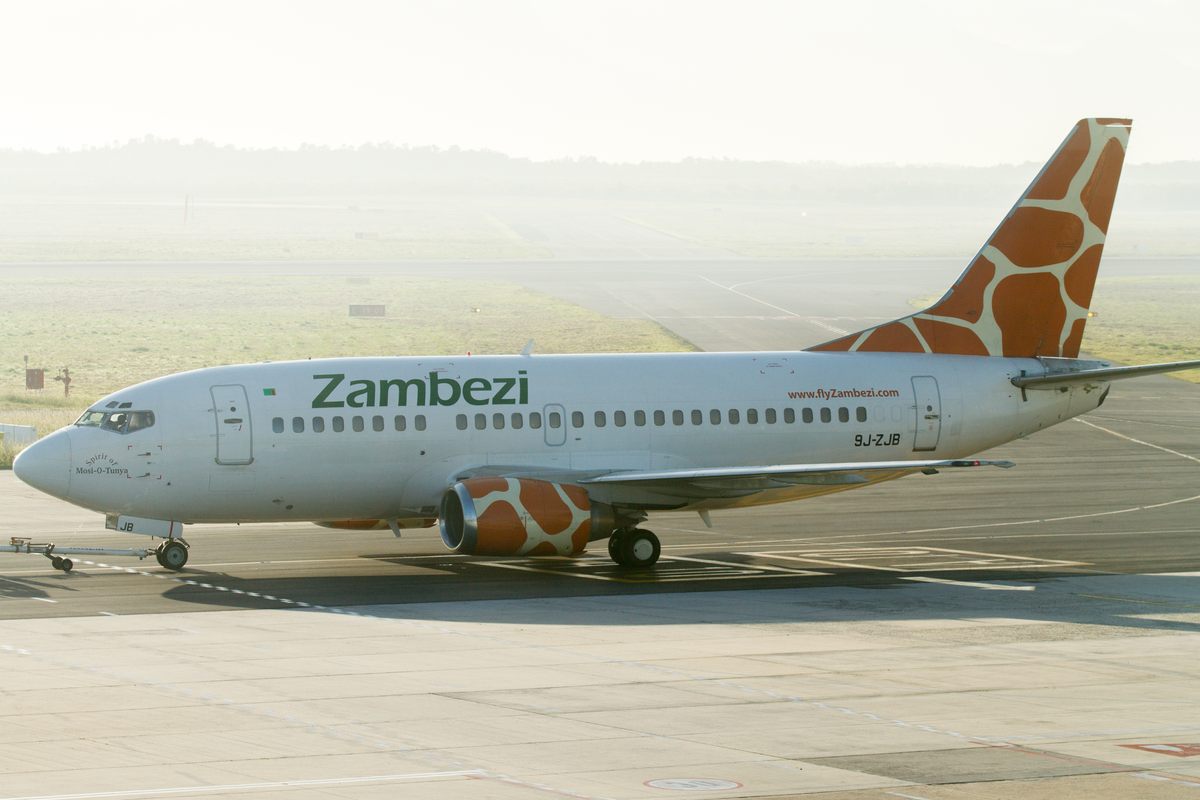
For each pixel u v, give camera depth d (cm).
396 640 9144
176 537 12475
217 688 7662
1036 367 14200
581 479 12706
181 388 12250
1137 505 17050
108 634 9325
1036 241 14175
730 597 11062
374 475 12500
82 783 5775
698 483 12531
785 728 6788
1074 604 10700
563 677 7981
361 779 5853
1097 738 6612
